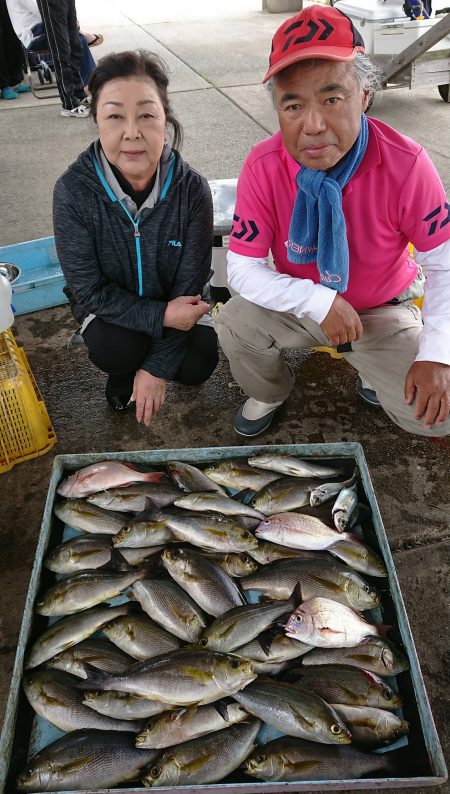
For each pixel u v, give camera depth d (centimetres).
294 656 157
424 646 173
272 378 218
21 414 221
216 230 250
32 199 394
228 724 144
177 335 209
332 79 139
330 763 138
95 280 201
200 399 255
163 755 139
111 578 171
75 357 277
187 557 171
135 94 163
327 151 150
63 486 198
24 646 158
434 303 177
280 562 176
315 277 191
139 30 759
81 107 531
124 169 175
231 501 191
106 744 142
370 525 189
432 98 518
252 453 207
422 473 221
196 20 801
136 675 148
